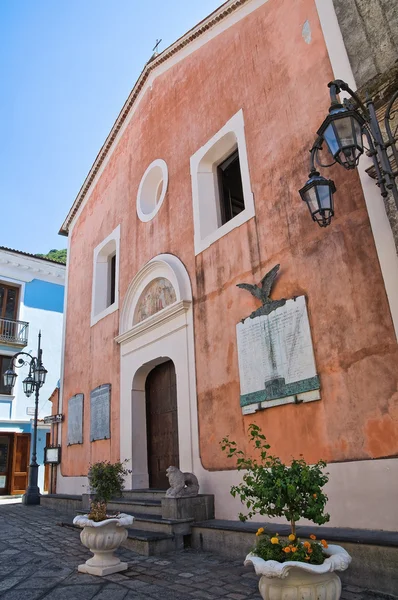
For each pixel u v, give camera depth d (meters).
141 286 11.30
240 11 9.54
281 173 7.50
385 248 5.54
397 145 5.44
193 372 8.60
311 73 7.34
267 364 6.87
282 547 3.67
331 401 5.85
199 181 9.82
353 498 5.36
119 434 11.00
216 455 7.66
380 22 6.21
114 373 11.84
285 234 7.14
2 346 22.39
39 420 21.42
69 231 17.78
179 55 11.63
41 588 4.99
